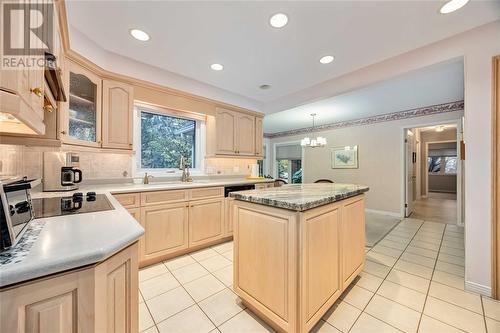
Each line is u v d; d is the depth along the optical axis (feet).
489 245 5.58
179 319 4.92
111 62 7.23
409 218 14.47
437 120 13.28
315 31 5.98
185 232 8.18
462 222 12.46
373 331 4.52
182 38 6.37
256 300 4.82
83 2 4.90
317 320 4.41
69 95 5.98
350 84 8.63
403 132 14.75
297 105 11.07
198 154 11.18
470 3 4.91
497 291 5.49
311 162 20.36
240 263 5.25
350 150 17.53
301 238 4.03
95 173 7.82
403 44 6.58
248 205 5.04
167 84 8.67
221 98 10.71
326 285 4.75
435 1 4.87
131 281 2.91
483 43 5.63
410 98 11.98
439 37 6.20
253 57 7.44
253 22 5.64
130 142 7.79
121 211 3.86
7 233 2.08
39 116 3.34
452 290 5.94
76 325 2.13
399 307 5.26
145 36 6.29
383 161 15.67
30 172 6.01
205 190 8.85
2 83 2.11
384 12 5.22
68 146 5.91
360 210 6.52
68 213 3.69
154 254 7.37
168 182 9.45
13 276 1.75
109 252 2.27
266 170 24.16
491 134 5.51
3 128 3.77
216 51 7.06
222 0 4.88
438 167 29.96
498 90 5.41
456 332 4.48
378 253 8.58
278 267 4.36
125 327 2.80
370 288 6.07
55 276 2.02
